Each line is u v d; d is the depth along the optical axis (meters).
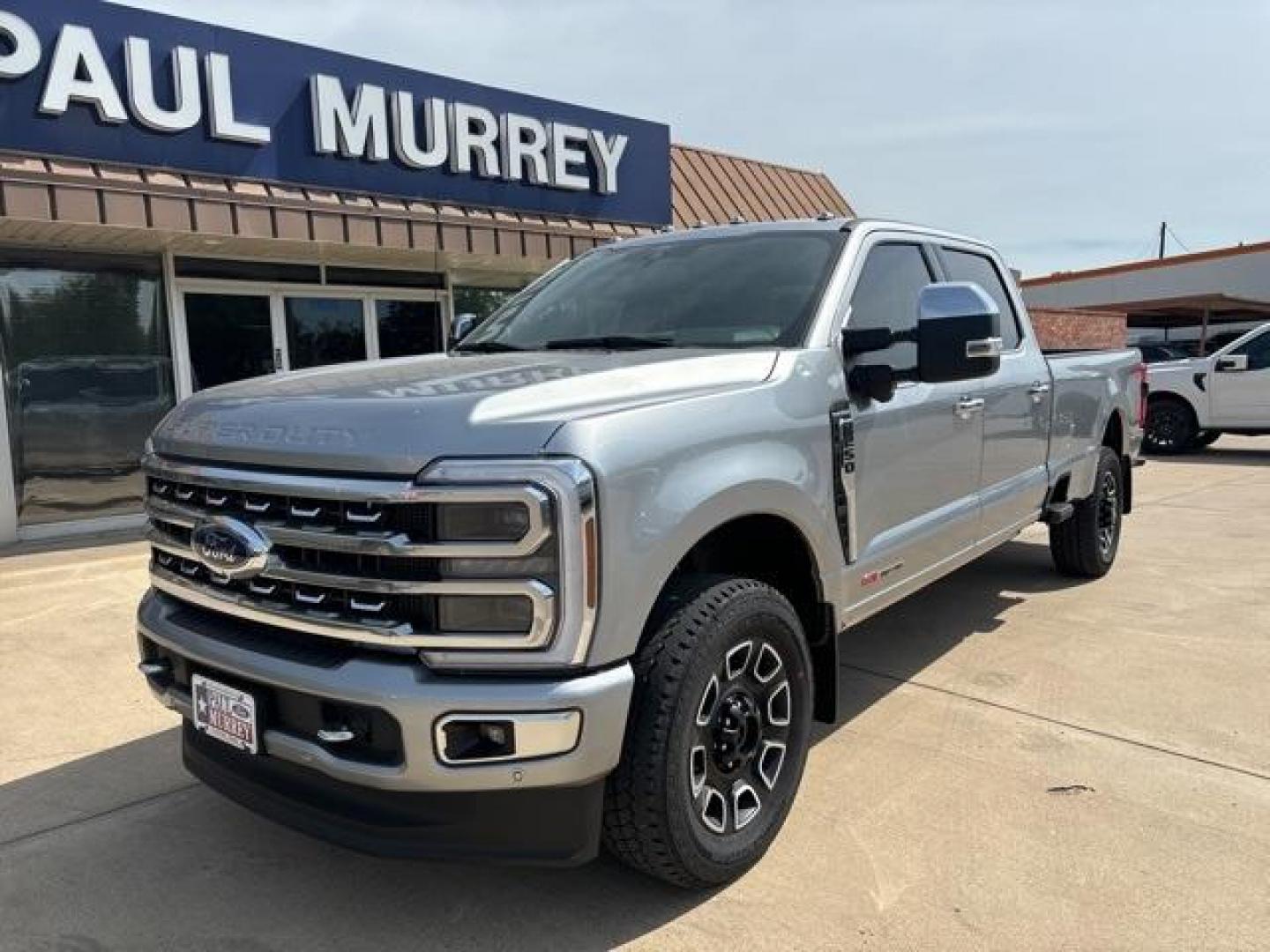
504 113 10.12
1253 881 2.81
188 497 2.81
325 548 2.41
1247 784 3.40
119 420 8.93
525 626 2.30
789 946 2.58
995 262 5.10
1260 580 6.26
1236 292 32.44
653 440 2.52
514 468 2.28
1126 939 2.56
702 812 2.71
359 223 8.96
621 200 11.41
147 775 3.72
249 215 8.28
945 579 6.38
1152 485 11.05
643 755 2.52
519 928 2.70
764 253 3.86
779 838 3.11
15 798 3.54
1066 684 4.41
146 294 9.02
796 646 3.02
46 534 8.56
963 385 4.21
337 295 10.31
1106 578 6.36
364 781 2.38
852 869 2.92
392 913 2.79
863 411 3.46
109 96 7.55
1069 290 36.16
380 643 2.36
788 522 3.03
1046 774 3.51
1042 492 5.21
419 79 9.47
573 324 3.91
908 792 3.40
